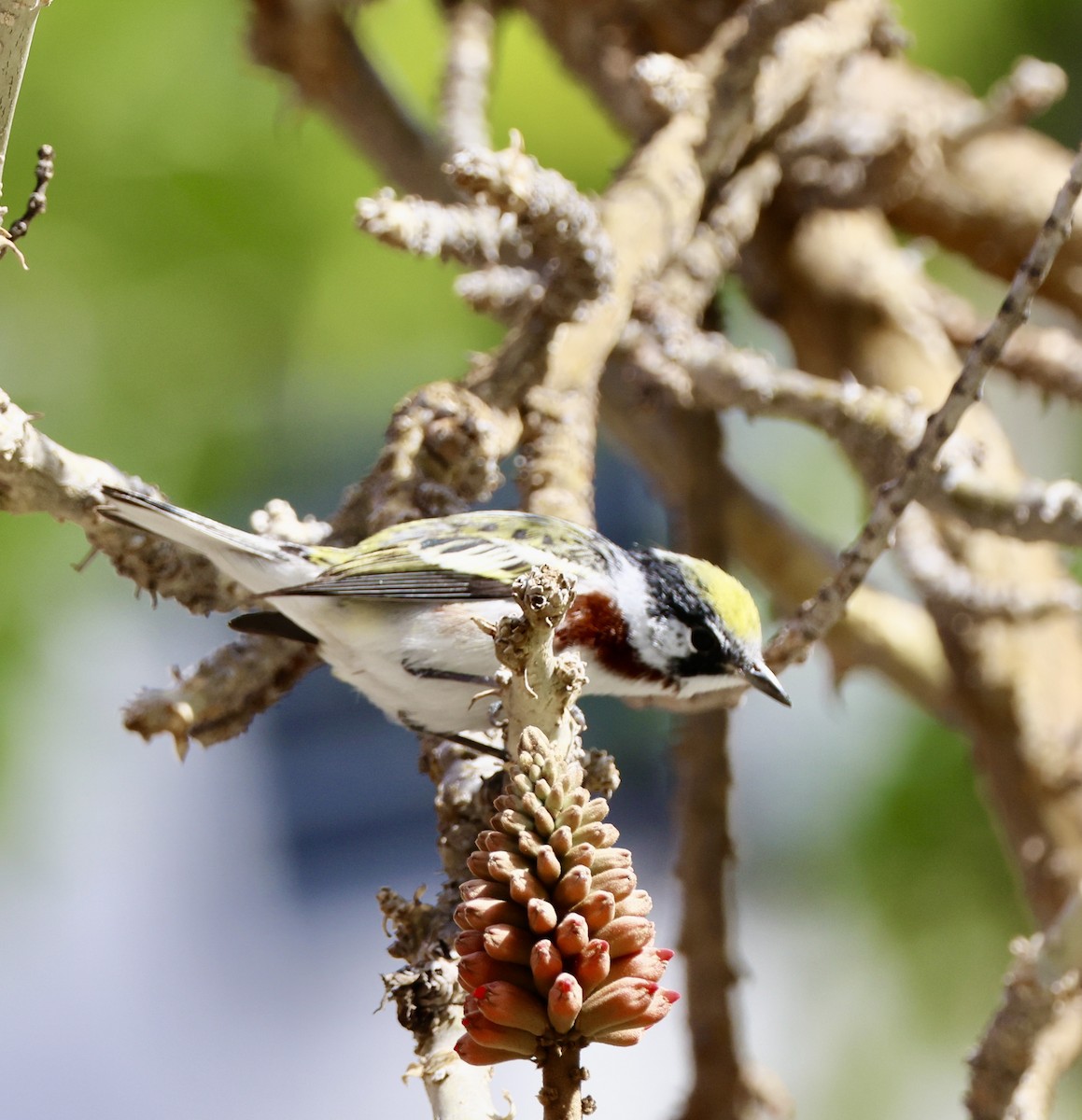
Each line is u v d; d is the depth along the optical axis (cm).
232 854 1909
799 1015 1120
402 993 462
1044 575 1010
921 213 1148
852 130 1082
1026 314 544
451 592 698
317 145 1048
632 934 391
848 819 1056
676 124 905
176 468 1023
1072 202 534
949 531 1016
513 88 1141
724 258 961
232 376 1032
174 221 1004
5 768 938
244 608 678
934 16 1164
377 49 1184
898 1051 1064
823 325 1091
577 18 1104
